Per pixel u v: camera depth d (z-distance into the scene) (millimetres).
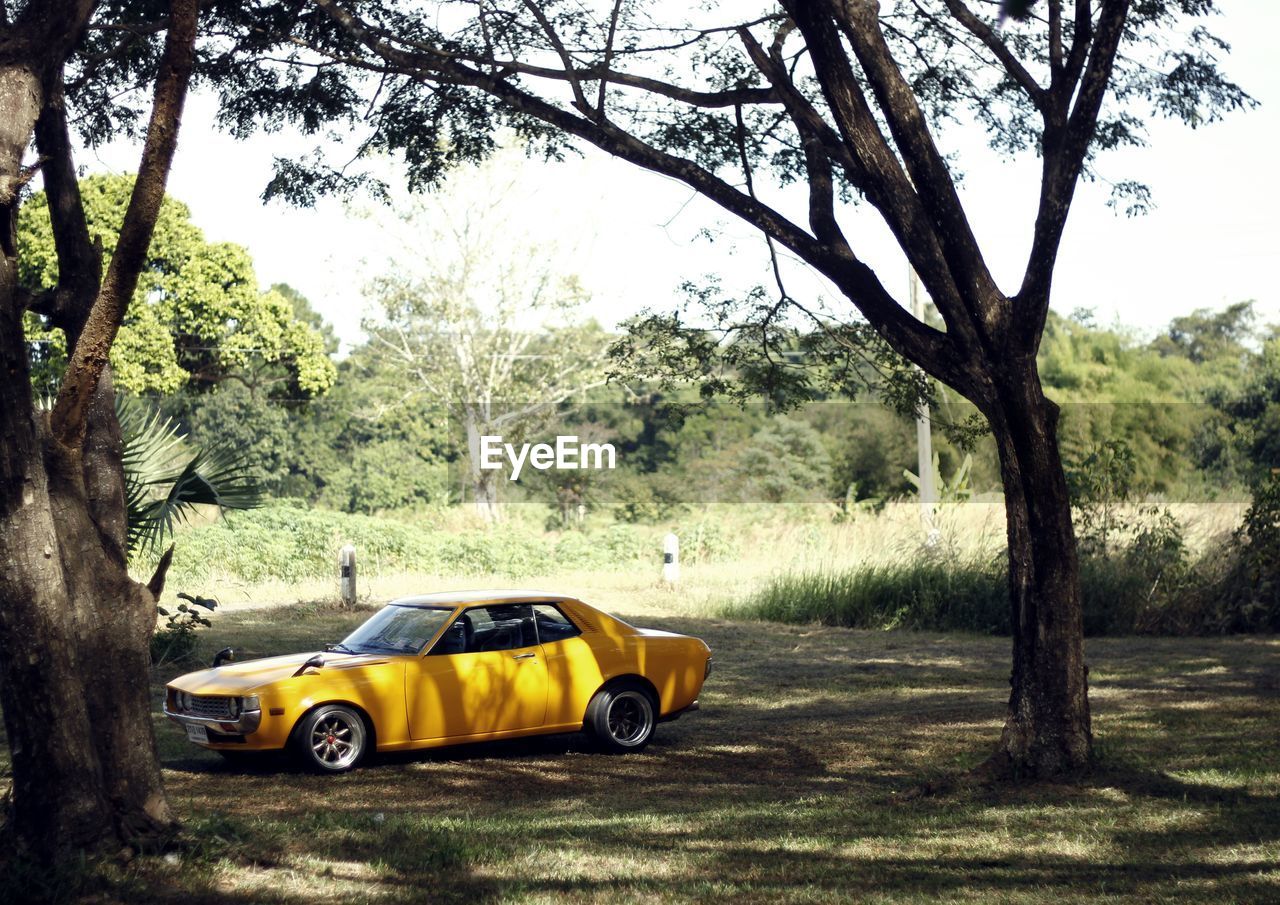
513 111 12625
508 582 28938
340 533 30359
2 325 6621
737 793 10000
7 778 9977
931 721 13367
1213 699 14289
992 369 9398
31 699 6734
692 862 7547
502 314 47969
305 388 43531
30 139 7555
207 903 6473
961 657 19031
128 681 7277
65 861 6680
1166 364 49906
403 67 11000
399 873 7246
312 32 12305
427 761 11539
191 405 58688
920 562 23859
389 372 53938
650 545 33875
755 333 13312
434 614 11695
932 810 8938
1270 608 21219
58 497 7168
